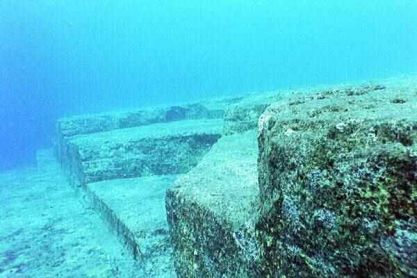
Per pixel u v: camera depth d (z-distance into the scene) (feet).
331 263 4.10
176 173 25.86
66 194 29.30
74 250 18.15
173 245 10.13
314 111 5.26
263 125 6.09
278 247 5.08
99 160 25.72
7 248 19.70
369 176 3.67
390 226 3.46
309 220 4.34
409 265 3.34
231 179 9.85
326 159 4.19
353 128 4.13
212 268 7.89
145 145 26.20
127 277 14.07
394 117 3.93
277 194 4.98
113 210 17.98
